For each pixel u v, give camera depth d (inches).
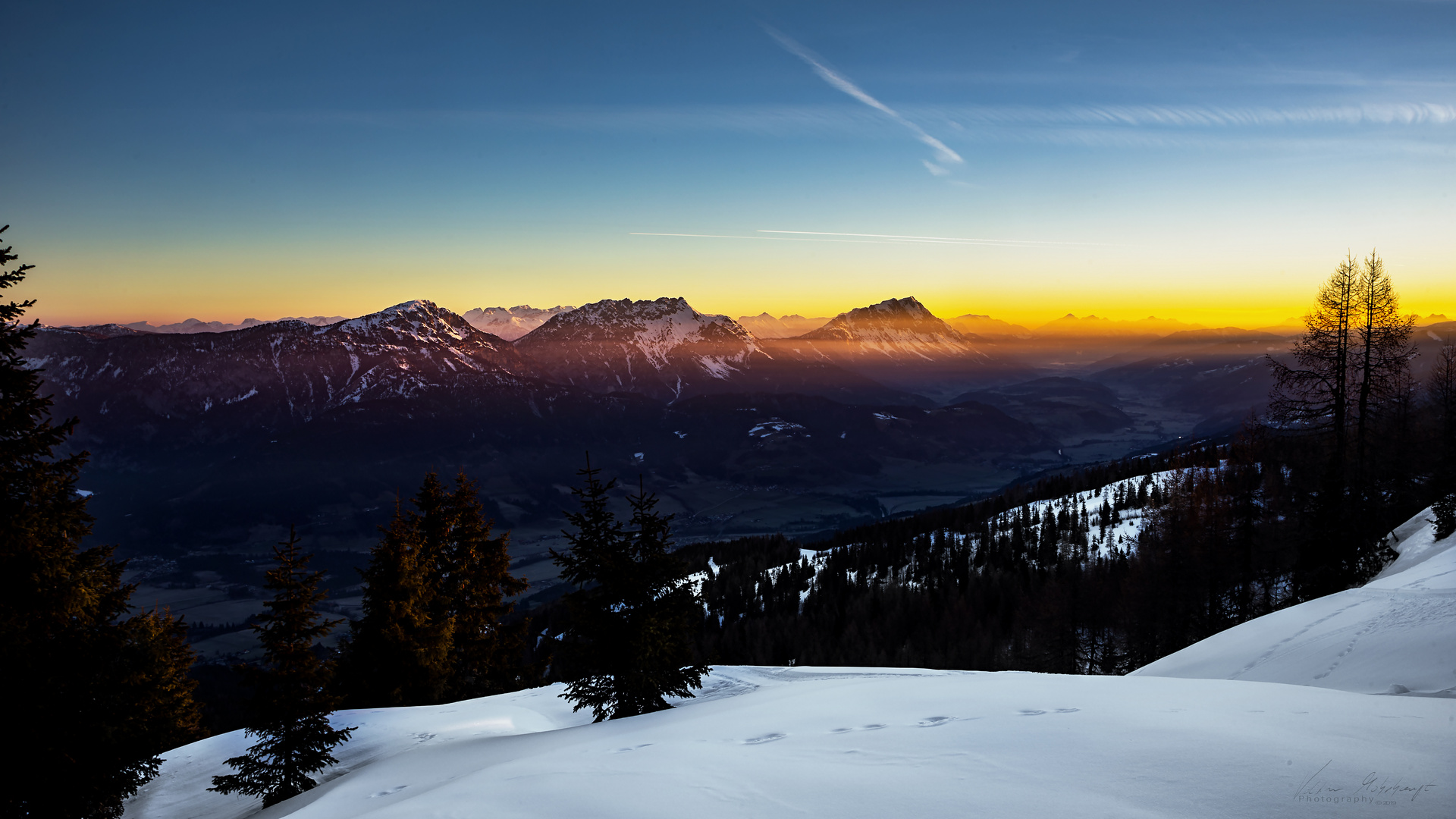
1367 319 1209.4
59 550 581.0
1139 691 426.6
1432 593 746.2
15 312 572.1
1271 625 829.8
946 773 294.5
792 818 261.7
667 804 292.4
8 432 565.0
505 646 1348.4
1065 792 262.1
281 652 813.9
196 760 998.4
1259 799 241.9
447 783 460.4
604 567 825.5
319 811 545.0
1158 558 1937.7
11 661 545.6
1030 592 3078.2
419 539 1266.0
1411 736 304.2
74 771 562.9
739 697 681.0
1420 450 1558.8
